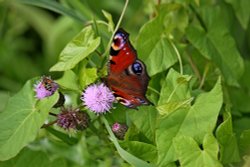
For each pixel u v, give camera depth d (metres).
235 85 0.74
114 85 0.65
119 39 0.65
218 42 0.74
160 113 0.65
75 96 0.72
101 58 0.68
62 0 0.79
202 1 0.79
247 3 0.78
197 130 0.65
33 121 0.67
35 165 0.71
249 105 0.75
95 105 0.66
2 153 0.67
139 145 0.66
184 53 0.74
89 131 0.70
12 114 0.68
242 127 0.73
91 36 0.68
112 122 0.68
